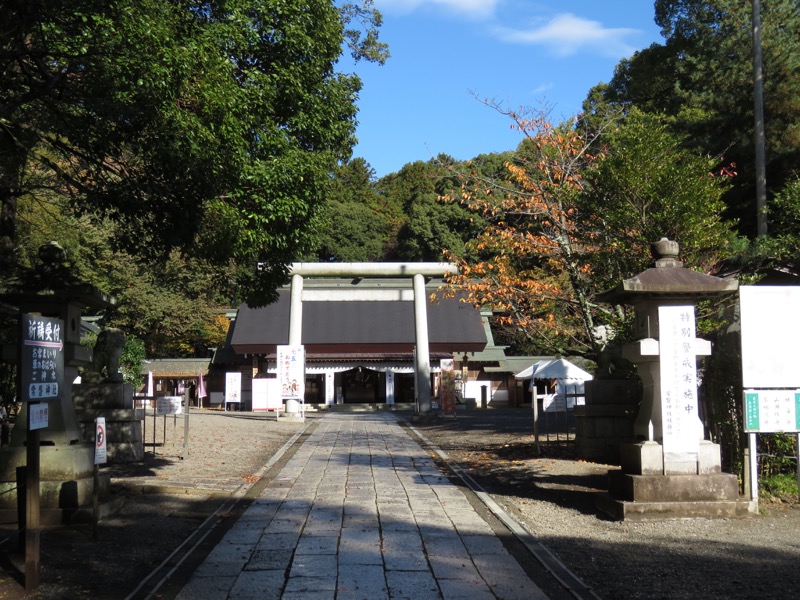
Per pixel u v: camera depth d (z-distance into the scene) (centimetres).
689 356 836
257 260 1168
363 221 4888
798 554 681
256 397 3139
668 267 859
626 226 1168
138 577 639
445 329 4203
